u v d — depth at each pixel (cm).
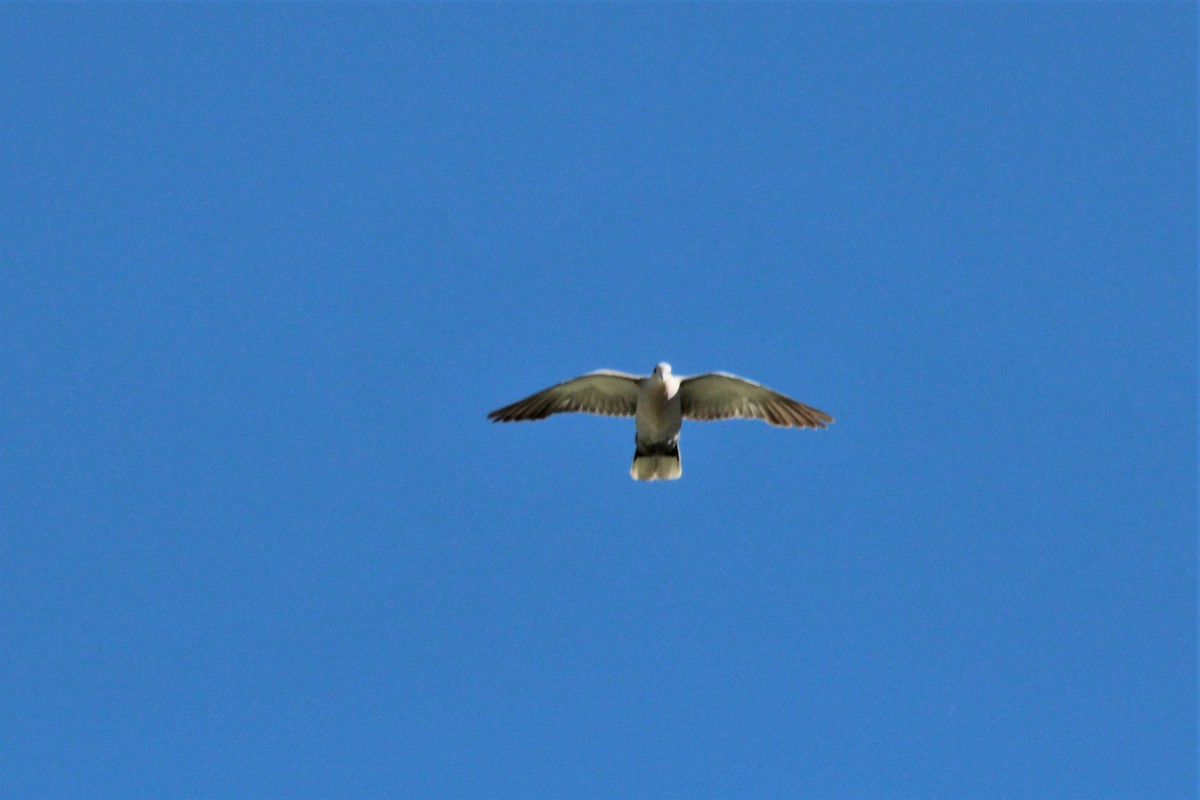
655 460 2483
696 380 2467
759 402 2508
